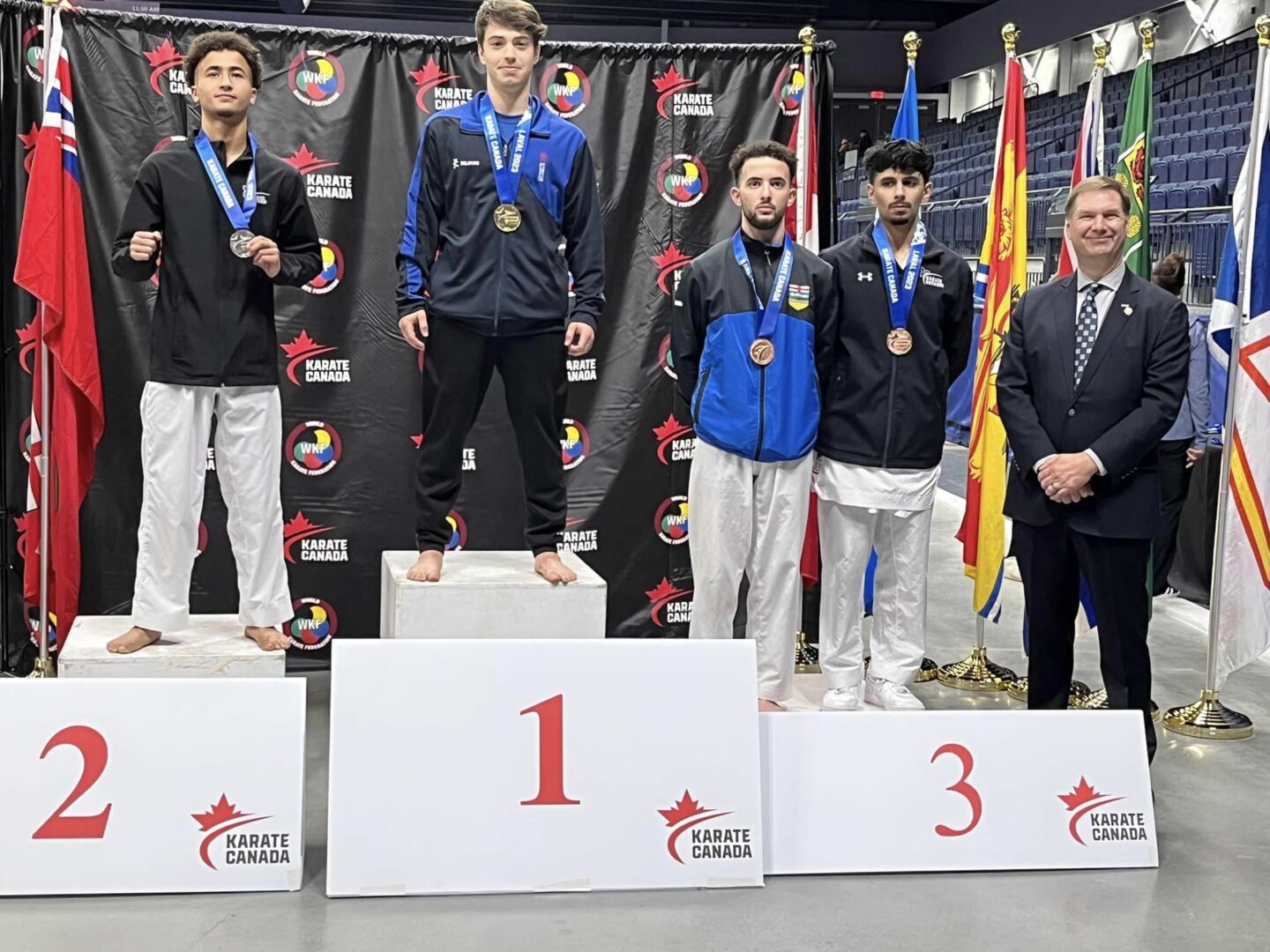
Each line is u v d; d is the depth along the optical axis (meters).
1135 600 3.28
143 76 4.13
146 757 2.66
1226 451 4.02
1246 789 3.52
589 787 2.72
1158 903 2.75
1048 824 2.90
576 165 3.53
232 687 2.71
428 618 3.51
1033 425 3.31
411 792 2.68
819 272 3.60
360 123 4.26
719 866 2.74
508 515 4.47
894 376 3.65
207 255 3.28
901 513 3.73
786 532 3.66
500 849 2.68
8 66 4.03
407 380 4.36
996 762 2.91
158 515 3.34
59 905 2.59
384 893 2.64
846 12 15.71
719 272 3.58
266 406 3.41
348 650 2.70
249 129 4.20
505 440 4.44
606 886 2.70
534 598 3.55
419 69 4.29
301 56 4.22
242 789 2.68
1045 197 10.56
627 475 4.52
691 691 2.77
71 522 3.95
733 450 3.57
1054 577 3.35
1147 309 3.25
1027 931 2.60
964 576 6.37
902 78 16.78
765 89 4.47
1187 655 4.90
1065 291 3.35
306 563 4.37
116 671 3.29
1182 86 12.17
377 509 4.38
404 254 3.50
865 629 4.95
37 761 2.64
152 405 3.32
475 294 3.47
